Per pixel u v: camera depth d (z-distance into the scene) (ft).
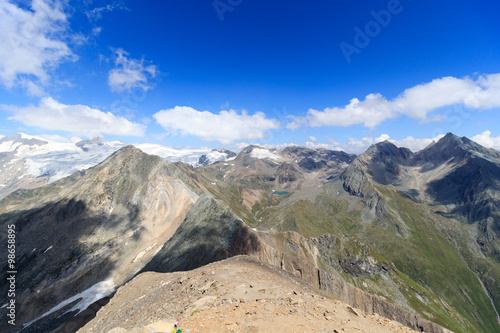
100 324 140.56
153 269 299.99
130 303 141.79
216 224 326.65
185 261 289.33
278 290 86.74
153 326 53.47
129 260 370.32
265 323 57.26
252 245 298.76
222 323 56.44
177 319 58.75
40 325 277.85
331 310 72.43
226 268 126.00
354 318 70.33
